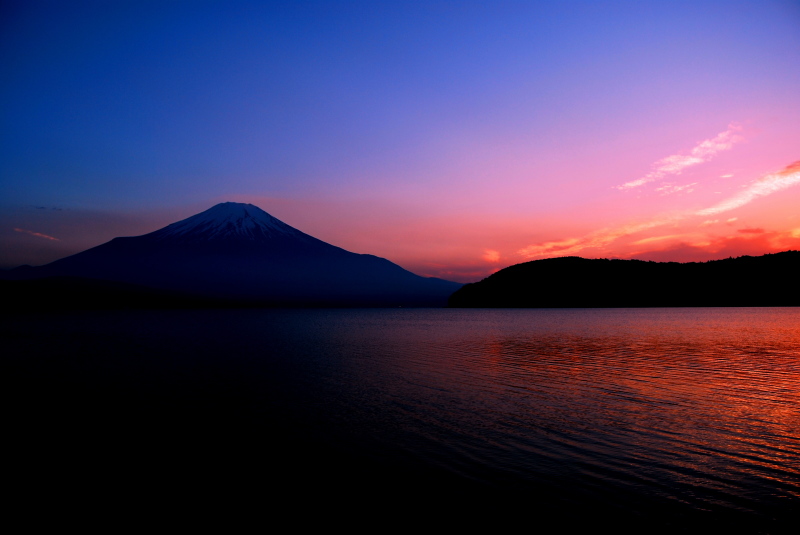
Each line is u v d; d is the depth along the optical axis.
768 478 9.29
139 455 10.93
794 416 13.84
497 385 19.20
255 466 10.17
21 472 9.93
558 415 14.17
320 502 8.41
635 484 9.06
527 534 7.24
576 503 8.27
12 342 39.41
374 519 7.77
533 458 10.47
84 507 8.30
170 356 30.14
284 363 26.67
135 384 19.98
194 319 86.75
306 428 13.02
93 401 16.69
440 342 39.44
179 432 12.77
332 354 31.14
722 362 24.94
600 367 23.69
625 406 15.23
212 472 9.84
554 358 27.55
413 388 18.77
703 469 9.75
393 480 9.34
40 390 18.77
